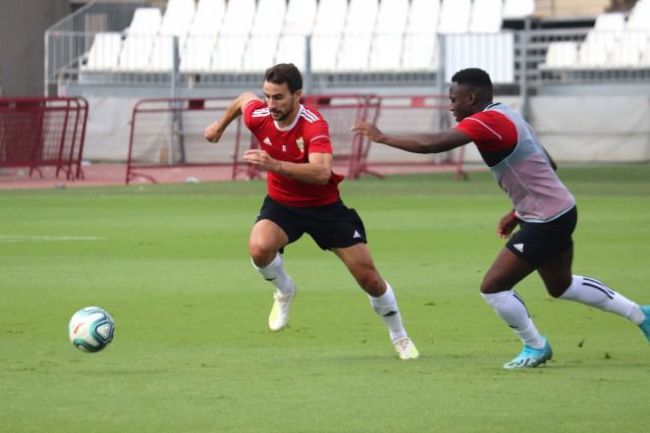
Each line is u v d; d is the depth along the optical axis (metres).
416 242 51.94
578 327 32.62
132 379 25.42
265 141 28.95
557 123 101.06
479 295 38.06
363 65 109.75
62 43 108.19
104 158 101.25
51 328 32.25
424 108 93.94
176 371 26.39
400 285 40.19
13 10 109.88
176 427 21.09
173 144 98.81
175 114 98.69
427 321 33.59
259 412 22.25
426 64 107.75
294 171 27.42
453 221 60.47
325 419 21.69
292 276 42.44
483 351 29.22
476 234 54.84
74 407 22.67
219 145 97.69
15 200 72.56
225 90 106.25
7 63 109.56
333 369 26.70
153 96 105.12
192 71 110.81
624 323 33.25
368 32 112.31
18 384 24.84
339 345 30.09
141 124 100.38
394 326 28.30
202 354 28.69
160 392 24.02
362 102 96.50
